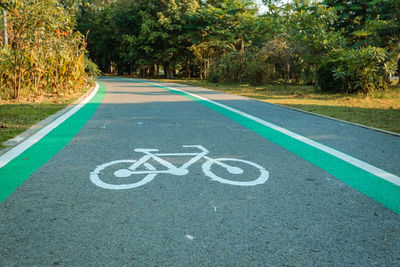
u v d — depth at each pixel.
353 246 2.76
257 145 6.34
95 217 3.24
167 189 3.99
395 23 22.45
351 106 12.78
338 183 4.27
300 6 29.20
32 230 2.98
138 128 7.99
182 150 5.87
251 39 40.50
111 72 71.44
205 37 44.38
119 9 55.03
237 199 3.71
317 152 5.84
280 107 12.43
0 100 11.91
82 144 6.25
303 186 4.15
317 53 23.31
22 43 13.37
